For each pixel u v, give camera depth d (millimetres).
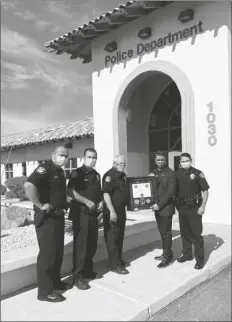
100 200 4023
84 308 3188
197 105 7293
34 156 14969
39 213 3365
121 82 8992
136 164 10188
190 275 4035
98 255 4859
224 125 6863
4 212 6426
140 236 5676
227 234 6055
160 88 10039
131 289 3654
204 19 7117
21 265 3602
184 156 4395
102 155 9664
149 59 8258
